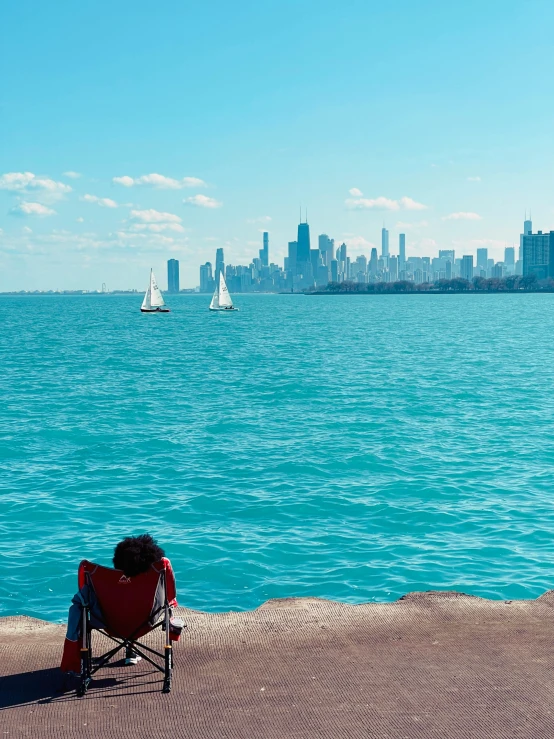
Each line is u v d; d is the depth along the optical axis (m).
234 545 14.91
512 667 6.50
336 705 5.95
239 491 19.05
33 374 49.72
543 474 20.34
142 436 26.34
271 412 31.86
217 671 6.57
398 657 6.73
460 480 19.84
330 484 19.66
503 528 15.80
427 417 30.06
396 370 49.88
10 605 11.98
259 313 199.12
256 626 7.43
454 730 5.57
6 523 16.34
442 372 48.31
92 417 30.81
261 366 54.34
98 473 20.97
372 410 32.03
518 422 28.59
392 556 14.24
